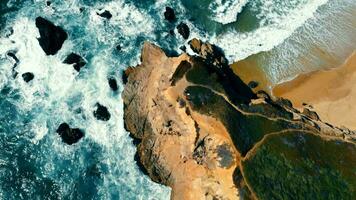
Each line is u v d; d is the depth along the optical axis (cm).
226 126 3316
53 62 3762
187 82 3488
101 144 3625
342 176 3303
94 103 3694
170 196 3472
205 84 3491
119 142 3616
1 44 3788
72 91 3719
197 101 3406
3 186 3472
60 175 3547
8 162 3531
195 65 3562
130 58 3784
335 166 3344
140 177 3547
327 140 3459
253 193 3178
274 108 3541
